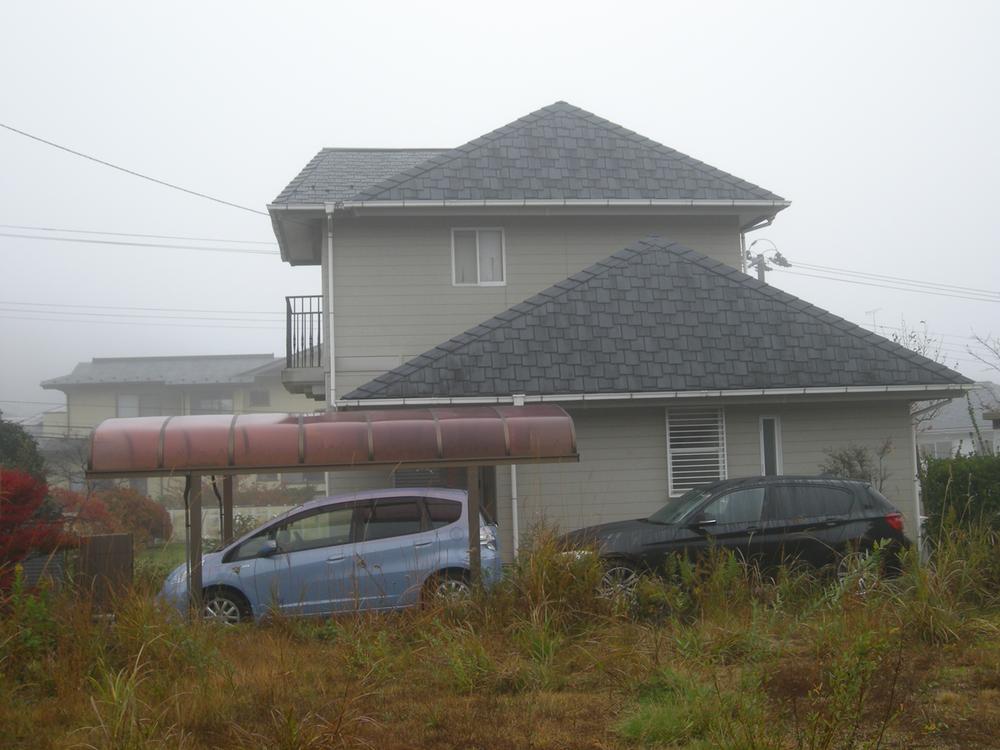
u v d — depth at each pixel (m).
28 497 10.12
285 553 11.59
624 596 9.41
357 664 8.09
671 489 16.53
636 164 20.95
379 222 20.17
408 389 15.77
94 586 9.35
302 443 11.11
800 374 16.42
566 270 20.52
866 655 6.19
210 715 6.94
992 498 13.12
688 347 16.70
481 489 16.19
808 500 12.21
